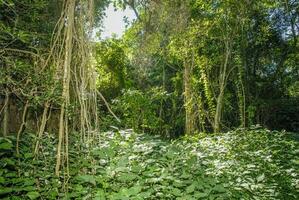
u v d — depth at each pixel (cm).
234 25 1470
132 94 1209
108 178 362
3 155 372
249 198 427
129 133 559
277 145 792
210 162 505
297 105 1808
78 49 411
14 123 507
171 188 357
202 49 1493
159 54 1541
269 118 1767
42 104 396
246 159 658
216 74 1577
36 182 337
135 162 422
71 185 354
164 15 1088
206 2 1406
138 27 1229
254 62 1767
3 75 371
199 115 1437
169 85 1870
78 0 430
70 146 419
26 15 452
